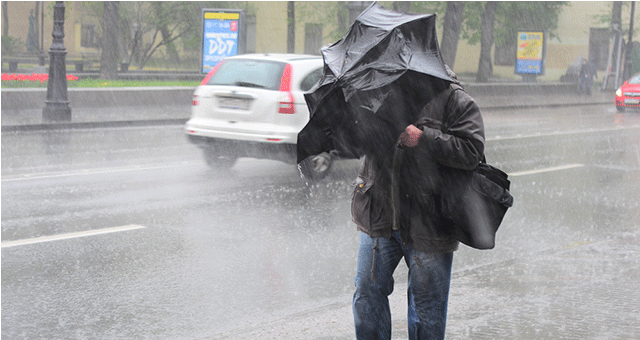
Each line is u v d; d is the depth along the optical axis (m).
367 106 4.78
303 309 8.08
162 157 19.77
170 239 11.05
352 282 9.16
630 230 11.93
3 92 29.27
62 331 7.29
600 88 63.38
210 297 8.44
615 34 63.56
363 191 5.25
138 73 53.78
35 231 11.30
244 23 36.66
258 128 16.28
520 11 67.38
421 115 5.04
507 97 50.59
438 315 5.26
